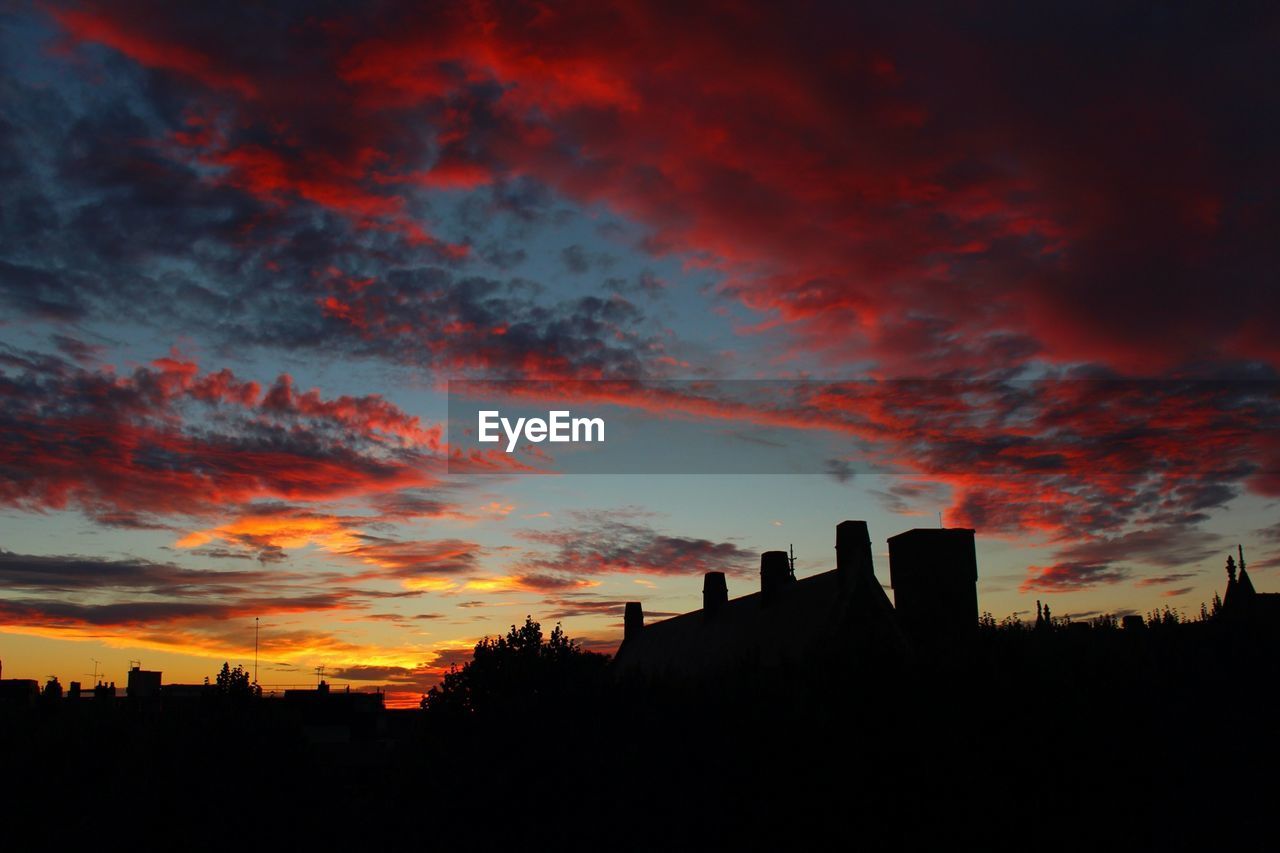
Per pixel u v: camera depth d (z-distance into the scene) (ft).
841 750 93.30
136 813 119.44
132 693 245.65
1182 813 85.66
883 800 90.12
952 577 123.34
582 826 106.32
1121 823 84.53
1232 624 94.79
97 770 127.75
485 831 108.88
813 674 103.60
